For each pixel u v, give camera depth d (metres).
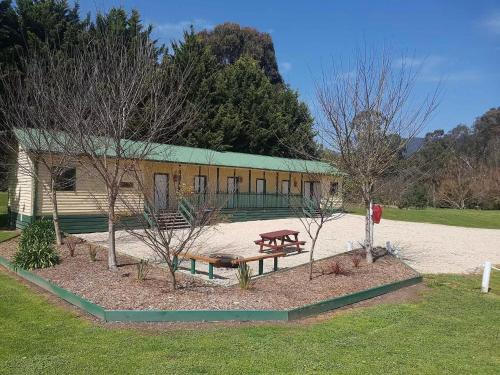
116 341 6.38
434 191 50.03
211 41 55.78
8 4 24.88
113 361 5.65
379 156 11.73
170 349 6.08
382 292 10.01
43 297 8.87
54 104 12.11
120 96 10.17
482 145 69.50
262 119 39.34
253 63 42.28
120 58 11.33
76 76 12.03
